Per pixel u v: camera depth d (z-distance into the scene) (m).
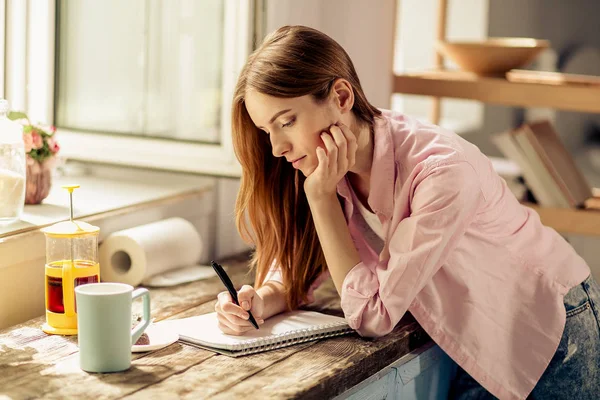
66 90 2.10
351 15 2.15
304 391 1.15
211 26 1.91
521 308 1.44
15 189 1.56
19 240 1.51
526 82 2.30
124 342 1.21
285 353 1.32
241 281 1.79
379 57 2.21
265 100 1.32
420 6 3.82
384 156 1.41
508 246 1.45
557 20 3.90
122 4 2.01
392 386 1.42
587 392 1.51
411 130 1.42
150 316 1.42
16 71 2.11
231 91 1.86
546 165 2.35
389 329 1.36
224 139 1.89
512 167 2.58
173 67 1.97
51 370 1.21
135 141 2.00
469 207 1.33
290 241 1.54
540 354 1.43
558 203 2.36
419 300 1.42
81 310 1.19
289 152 1.38
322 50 1.34
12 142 1.56
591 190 2.49
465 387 1.61
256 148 1.49
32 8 2.08
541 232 1.50
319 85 1.33
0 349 1.30
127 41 2.02
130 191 1.97
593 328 1.51
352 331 1.44
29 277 1.57
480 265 1.42
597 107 2.25
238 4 1.83
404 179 1.39
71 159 2.08
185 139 1.96
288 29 1.36
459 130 3.95
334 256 1.42
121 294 1.19
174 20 1.96
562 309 1.45
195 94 1.94
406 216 1.38
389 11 2.20
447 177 1.31
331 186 1.40
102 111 2.07
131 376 1.19
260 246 1.58
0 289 1.50
